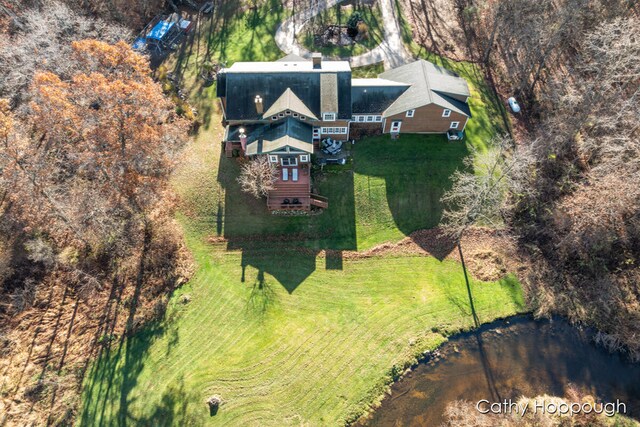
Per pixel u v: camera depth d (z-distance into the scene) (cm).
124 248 4181
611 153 4331
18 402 3400
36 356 3622
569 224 4288
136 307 3922
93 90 3512
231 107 4478
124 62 4062
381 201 4534
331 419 3434
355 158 4762
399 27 6016
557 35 4847
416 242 4359
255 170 4156
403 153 4800
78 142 3941
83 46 3847
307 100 4509
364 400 3528
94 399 3456
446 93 4656
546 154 4791
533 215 4497
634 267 4169
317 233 4372
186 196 4528
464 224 4147
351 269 4175
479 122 5119
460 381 3641
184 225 4406
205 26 6084
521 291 4094
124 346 3719
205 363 3641
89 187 4125
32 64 4328
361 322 3872
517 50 5803
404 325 3875
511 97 5369
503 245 4375
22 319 3803
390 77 5041
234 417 3403
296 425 3391
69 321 3822
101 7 5888
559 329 3919
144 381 3544
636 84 4709
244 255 4247
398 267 4203
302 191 4459
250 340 3772
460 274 4178
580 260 4234
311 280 4103
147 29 5941
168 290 4034
